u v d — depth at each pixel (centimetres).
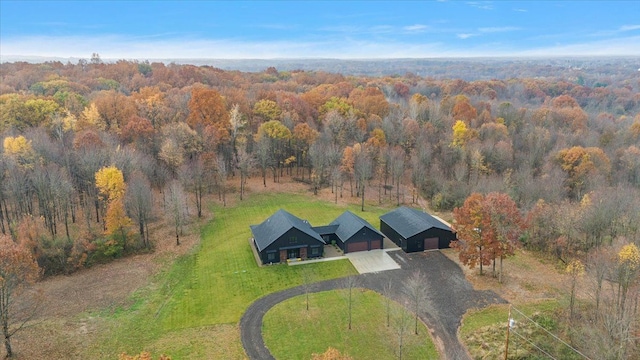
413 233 6750
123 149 8156
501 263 5775
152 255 6625
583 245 6456
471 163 9362
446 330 4769
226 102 11125
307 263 6388
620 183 8006
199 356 4319
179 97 11556
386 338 4616
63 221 7206
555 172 8506
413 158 9625
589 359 3875
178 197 7069
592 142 10706
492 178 8638
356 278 5925
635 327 4400
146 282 5797
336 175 9162
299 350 4431
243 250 6819
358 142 10488
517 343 4441
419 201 9312
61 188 6575
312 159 9731
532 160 9681
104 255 6366
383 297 5422
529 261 6475
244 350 4422
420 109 12625
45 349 4312
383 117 12481
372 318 4972
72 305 5172
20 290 4281
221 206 8681
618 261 4738
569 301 5128
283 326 4828
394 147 10344
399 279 5891
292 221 6700
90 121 9531
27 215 6366
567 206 6806
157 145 9081
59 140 8569
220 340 4578
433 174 9406
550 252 6600
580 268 5291
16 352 4225
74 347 4375
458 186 8944
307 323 4881
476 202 5928
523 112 13438
